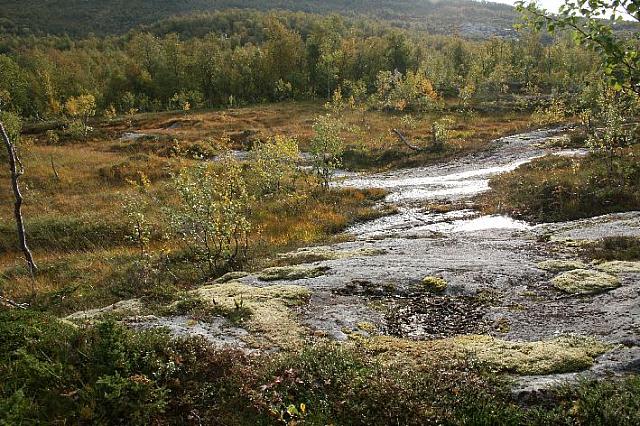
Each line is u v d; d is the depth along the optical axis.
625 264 10.52
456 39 107.81
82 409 5.04
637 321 7.52
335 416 5.39
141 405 5.20
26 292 13.84
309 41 93.44
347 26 158.75
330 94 88.25
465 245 14.27
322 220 21.80
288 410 4.74
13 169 15.05
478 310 9.05
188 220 14.97
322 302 9.56
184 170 16.75
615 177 19.97
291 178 28.98
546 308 8.77
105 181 33.12
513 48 95.88
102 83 92.12
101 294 12.62
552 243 13.71
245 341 7.48
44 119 74.12
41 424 4.79
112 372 5.62
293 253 14.95
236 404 5.62
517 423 5.14
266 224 21.08
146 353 6.02
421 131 47.84
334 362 6.21
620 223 15.03
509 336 7.87
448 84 81.06
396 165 37.31
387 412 5.32
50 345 5.95
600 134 32.09
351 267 11.79
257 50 93.75
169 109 85.44
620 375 5.93
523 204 20.42
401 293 10.02
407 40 102.31
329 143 28.69
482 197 23.61
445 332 8.31
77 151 43.62
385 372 6.01
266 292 9.77
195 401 5.61
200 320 8.32
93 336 6.23
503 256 12.41
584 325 7.81
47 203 27.38
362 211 23.16
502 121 53.03
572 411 5.16
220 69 90.19
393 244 15.24
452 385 5.79
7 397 5.02
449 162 36.09
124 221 22.14
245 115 66.50
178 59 90.06
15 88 73.50
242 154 44.09
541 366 6.29
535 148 35.88
